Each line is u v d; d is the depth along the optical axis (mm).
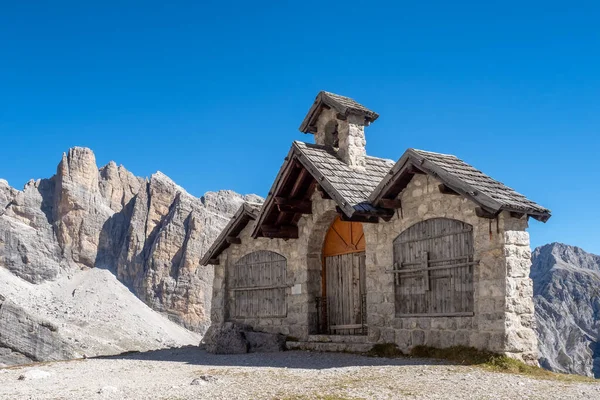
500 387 11438
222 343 21000
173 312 138625
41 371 15508
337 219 21094
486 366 14195
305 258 21297
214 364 17422
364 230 18906
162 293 140750
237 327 21641
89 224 152125
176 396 11414
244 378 13695
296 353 19297
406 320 17312
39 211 151750
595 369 110812
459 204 16172
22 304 117562
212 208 161375
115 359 19875
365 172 19969
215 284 24984
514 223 15125
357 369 14359
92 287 137000
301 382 12727
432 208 16906
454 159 17188
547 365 109750
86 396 11734
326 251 21547
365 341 18484
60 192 153500
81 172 157500
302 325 21109
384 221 18312
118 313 125750
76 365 18109
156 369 16656
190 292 140750
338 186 18344
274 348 20922
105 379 14664
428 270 16828
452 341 15992
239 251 24297
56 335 67688
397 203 17766
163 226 151125
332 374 13711
